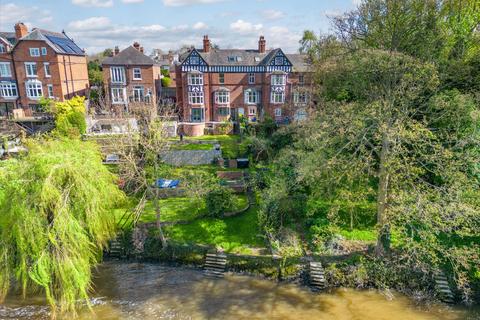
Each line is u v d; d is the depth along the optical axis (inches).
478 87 893.8
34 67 1833.2
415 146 799.7
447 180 710.5
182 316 653.9
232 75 1964.8
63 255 601.3
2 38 1807.3
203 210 989.2
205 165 1333.7
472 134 723.4
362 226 877.2
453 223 645.9
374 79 806.5
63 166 622.8
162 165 1061.8
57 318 637.9
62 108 1515.7
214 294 722.8
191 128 1807.3
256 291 731.4
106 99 1818.4
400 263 736.3
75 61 2039.9
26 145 764.0
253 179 1104.2
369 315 652.7
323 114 869.2
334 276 740.0
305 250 815.1
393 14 897.5
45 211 601.3
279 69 1934.1
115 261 846.5
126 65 1935.3
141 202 839.1
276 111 1969.7
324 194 883.4
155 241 867.4
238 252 827.4
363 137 719.7
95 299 701.3
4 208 593.3
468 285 691.4
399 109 769.6
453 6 968.9
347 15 1475.1
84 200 653.3
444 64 888.3
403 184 724.0
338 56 1016.2
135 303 690.8
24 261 585.3
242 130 1720.0
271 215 908.0
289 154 971.3
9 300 685.9
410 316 647.1
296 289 735.1
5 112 1897.1
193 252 832.3
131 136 957.8
